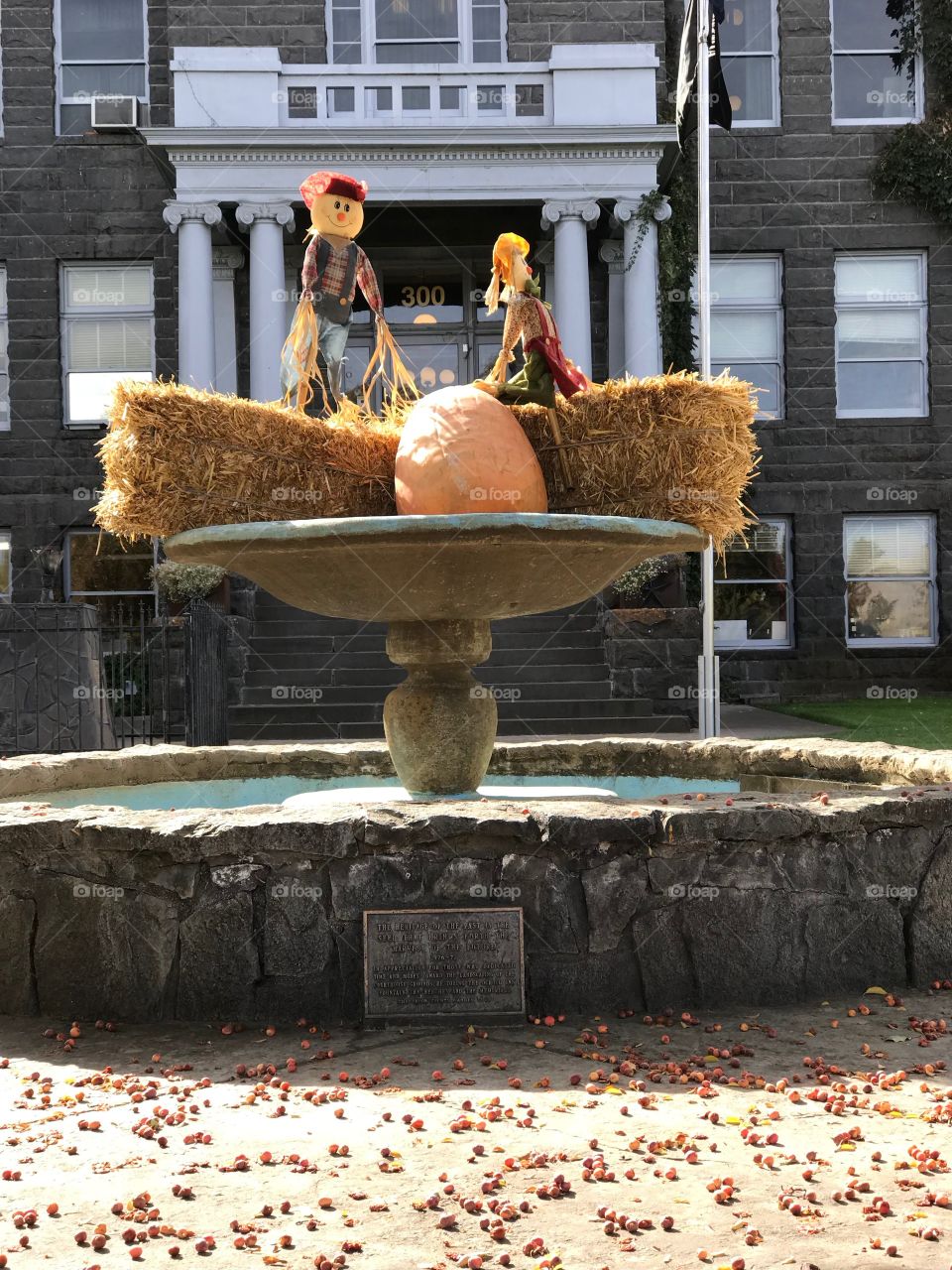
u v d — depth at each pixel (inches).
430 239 863.7
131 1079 162.2
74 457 884.0
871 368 913.5
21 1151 139.6
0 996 189.8
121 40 908.6
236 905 183.3
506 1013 181.6
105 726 534.6
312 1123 146.8
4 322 895.1
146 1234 119.1
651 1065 165.3
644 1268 112.7
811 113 903.1
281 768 300.4
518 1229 120.3
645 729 619.5
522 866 183.9
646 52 819.4
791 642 892.6
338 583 223.0
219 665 553.0
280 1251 116.0
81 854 186.1
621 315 863.7
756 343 909.8
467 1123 145.3
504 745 308.3
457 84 817.5
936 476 896.3
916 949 198.1
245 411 229.3
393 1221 122.1
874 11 915.4
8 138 894.4
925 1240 117.6
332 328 265.7
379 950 181.8
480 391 231.6
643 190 807.1
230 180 792.9
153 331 895.1
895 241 902.4
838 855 194.4
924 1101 153.6
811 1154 136.6
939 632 891.4
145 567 879.1
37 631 506.3
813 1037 176.6
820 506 895.7
